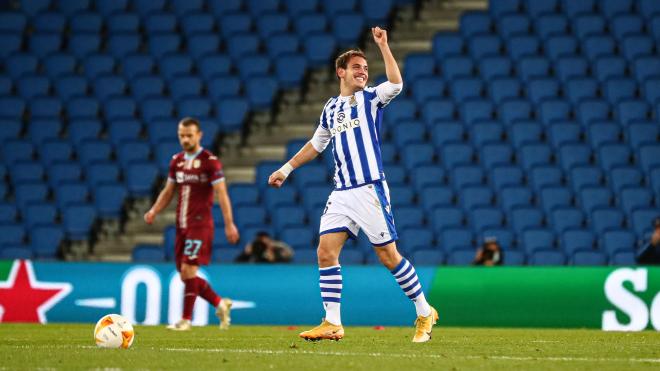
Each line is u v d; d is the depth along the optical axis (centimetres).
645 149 5656
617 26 6681
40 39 7062
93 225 5644
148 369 1764
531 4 6931
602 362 1956
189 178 3356
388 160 5919
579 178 5616
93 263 4062
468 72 6488
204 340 2720
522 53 6588
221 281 3997
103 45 7131
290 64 6688
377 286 3931
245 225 5244
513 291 3859
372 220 2356
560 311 3812
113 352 2131
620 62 6397
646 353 2217
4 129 6328
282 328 3659
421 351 2227
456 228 5181
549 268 3853
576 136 5900
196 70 6812
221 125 6328
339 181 2388
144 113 6378
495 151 5809
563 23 6756
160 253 5053
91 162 5950
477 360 1981
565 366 1867
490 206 5378
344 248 4969
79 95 6519
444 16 7238
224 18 7106
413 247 4981
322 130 2456
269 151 6338
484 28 6831
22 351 2152
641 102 6044
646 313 3744
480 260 4400
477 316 3866
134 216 5822
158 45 6975
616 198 5525
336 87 6750
